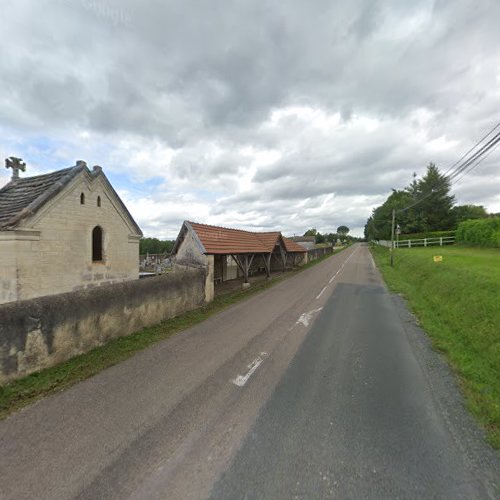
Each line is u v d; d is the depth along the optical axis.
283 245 20.62
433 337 6.18
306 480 2.41
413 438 2.94
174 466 2.57
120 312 6.20
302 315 8.20
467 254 19.25
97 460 2.65
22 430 3.08
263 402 3.64
